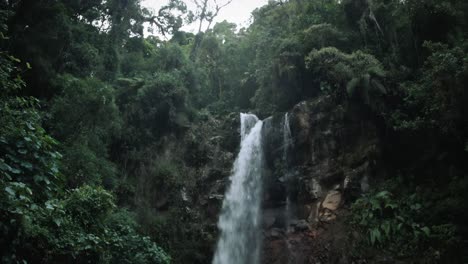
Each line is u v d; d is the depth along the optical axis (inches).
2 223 207.9
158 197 653.3
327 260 510.0
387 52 613.6
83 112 518.6
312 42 694.5
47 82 562.6
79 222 300.4
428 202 462.6
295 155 624.4
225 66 941.8
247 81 850.1
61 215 273.9
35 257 237.0
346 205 536.7
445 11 497.7
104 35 820.0
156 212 637.9
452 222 429.1
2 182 209.5
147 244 432.8
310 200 581.0
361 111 565.6
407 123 473.1
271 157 655.8
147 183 661.9
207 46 986.7
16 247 224.1
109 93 558.3
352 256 481.7
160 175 661.3
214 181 679.1
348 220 516.7
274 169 645.3
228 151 720.3
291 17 847.7
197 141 717.3
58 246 253.8
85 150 491.5
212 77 937.5
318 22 759.7
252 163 676.7
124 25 872.3
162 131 734.5
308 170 599.8
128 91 750.5
